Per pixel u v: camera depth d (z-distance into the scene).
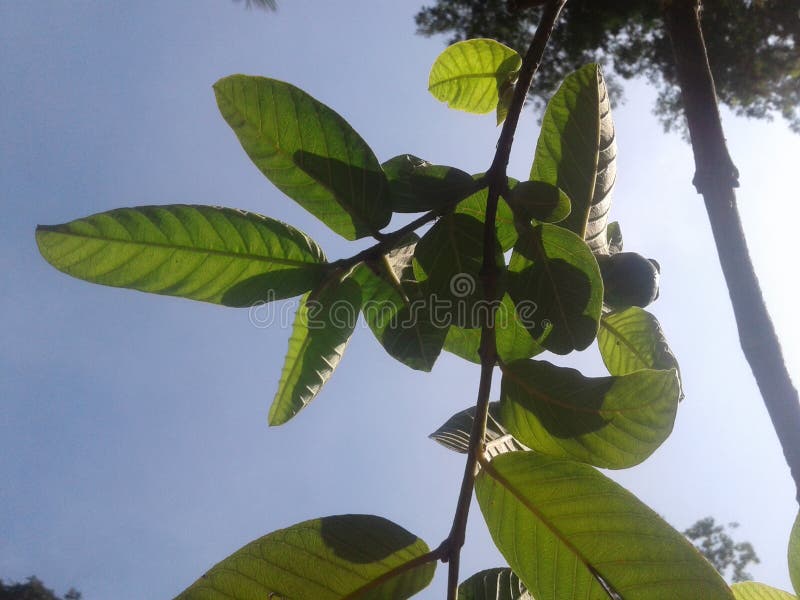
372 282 0.31
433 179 0.31
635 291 0.32
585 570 0.26
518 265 0.30
